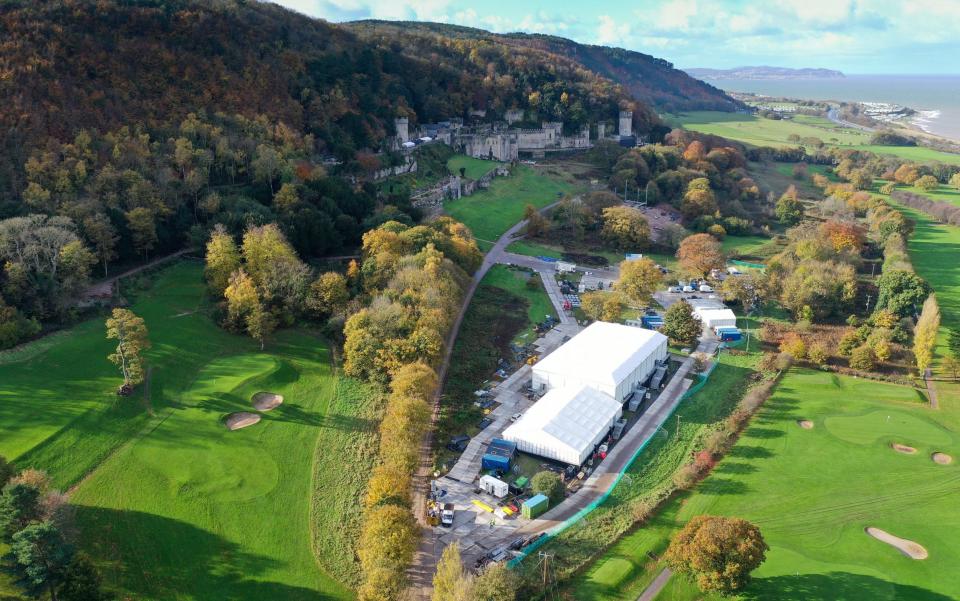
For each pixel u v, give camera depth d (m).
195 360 126.56
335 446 108.12
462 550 88.75
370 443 109.12
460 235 190.50
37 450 96.56
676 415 126.50
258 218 167.50
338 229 185.00
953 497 101.88
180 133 193.12
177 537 86.75
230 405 115.31
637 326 165.62
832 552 89.50
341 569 84.62
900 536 93.06
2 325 118.50
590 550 89.06
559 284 190.50
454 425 118.88
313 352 135.88
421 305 138.25
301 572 83.62
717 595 81.50
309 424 113.31
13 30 186.25
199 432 107.50
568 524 94.12
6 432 98.94
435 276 151.00
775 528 94.31
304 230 173.00
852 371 144.25
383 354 123.62
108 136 177.75
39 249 131.38
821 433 119.50
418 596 80.88
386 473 92.81
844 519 96.50
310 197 190.25
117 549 83.62
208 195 177.25
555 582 82.69
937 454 113.62
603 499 100.19
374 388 124.12
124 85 196.38
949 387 138.00
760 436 118.69
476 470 107.12
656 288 189.75
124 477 95.75
